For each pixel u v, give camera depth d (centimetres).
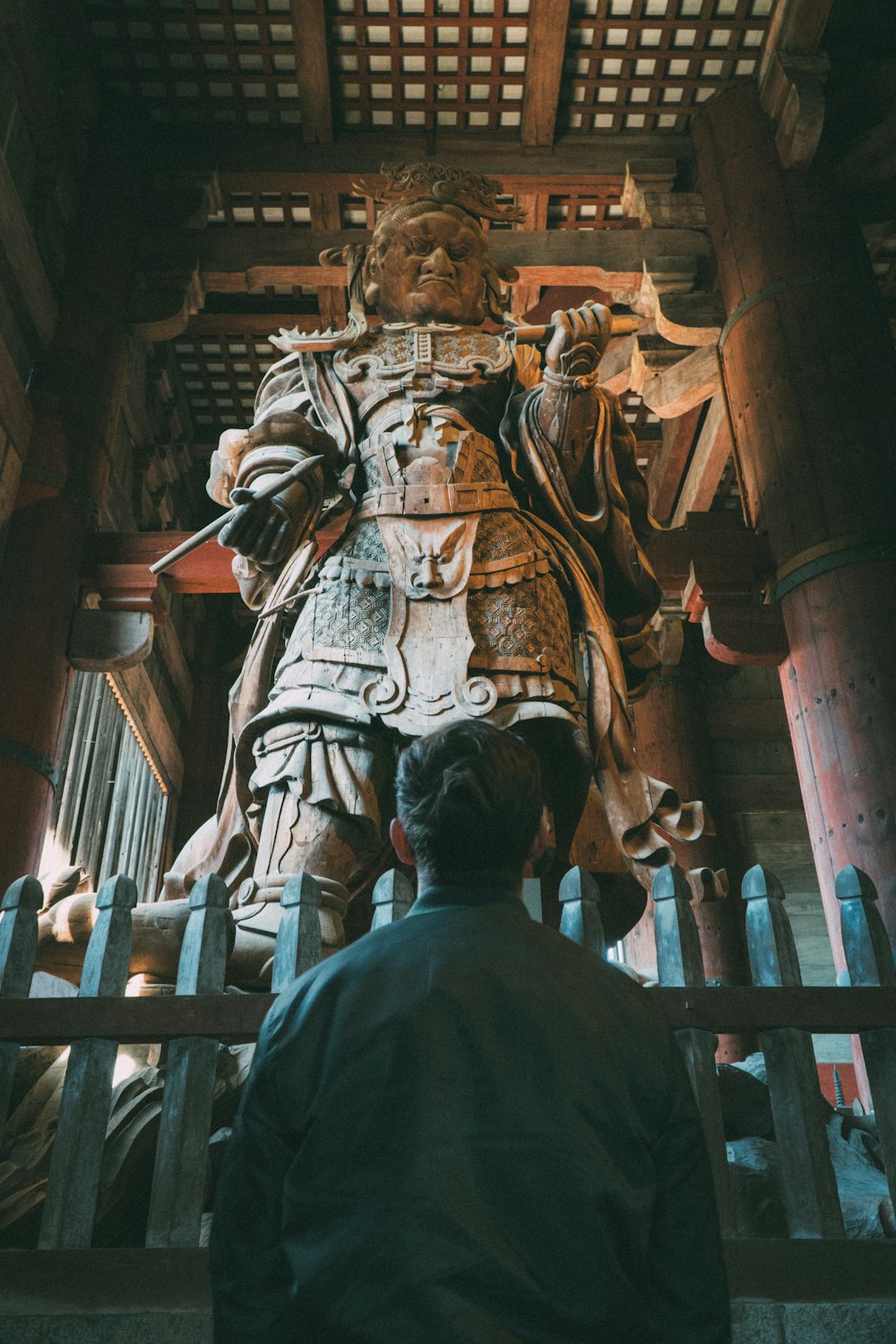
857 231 983
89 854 1091
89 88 1050
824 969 1491
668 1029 158
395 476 580
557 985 150
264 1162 146
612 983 157
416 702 511
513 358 644
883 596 816
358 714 509
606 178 1123
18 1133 390
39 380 956
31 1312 236
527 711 515
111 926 281
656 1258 145
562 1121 137
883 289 1259
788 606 873
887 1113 262
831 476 868
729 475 1457
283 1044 149
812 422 891
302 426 579
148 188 1100
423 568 538
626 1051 149
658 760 1518
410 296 683
